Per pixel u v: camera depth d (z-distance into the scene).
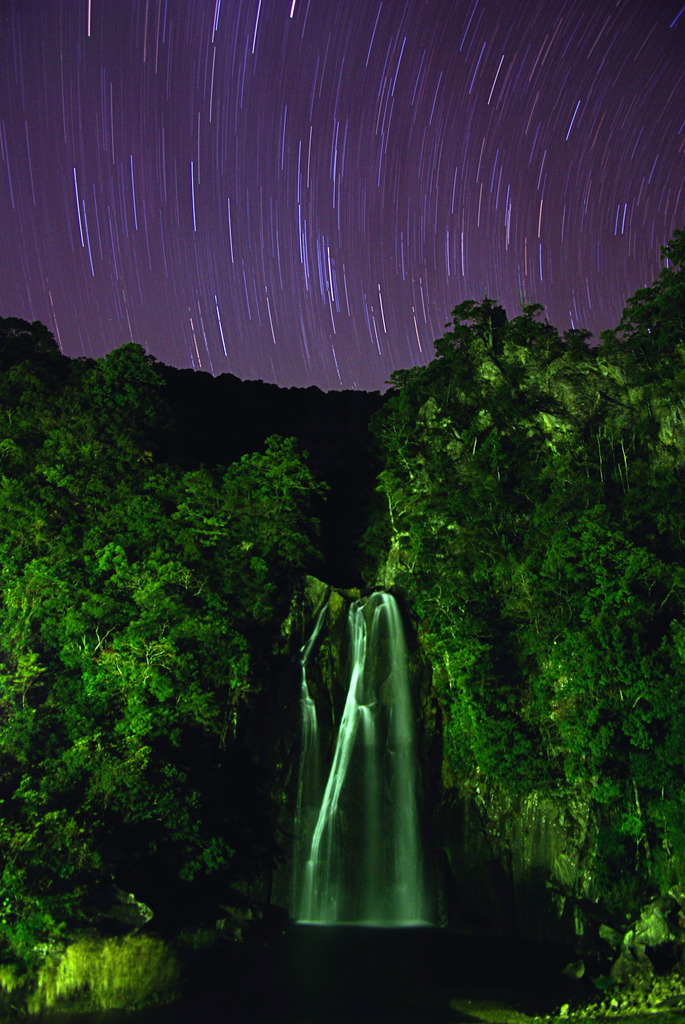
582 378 69.94
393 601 61.56
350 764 57.81
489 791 53.81
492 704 52.72
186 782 48.09
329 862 55.44
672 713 46.97
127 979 38.41
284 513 60.00
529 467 63.19
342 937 48.75
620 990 37.28
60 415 62.84
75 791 43.50
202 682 52.62
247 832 53.34
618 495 58.94
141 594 50.66
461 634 54.75
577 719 48.62
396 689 59.56
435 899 54.12
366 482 75.62
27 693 49.88
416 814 56.72
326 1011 36.03
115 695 50.00
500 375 71.62
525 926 49.69
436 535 62.59
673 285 70.88
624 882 46.31
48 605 51.19
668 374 67.81
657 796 46.81
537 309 75.12
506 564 57.22
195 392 87.88
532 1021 33.91
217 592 55.19
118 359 66.00
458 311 76.00
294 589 60.84
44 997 36.72
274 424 87.19
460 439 68.19
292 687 58.66
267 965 42.69
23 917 38.06
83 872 39.94
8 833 38.53
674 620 48.97
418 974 41.34
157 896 44.78
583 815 49.28
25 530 53.62
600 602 50.84
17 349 75.06
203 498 59.19
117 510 56.09
